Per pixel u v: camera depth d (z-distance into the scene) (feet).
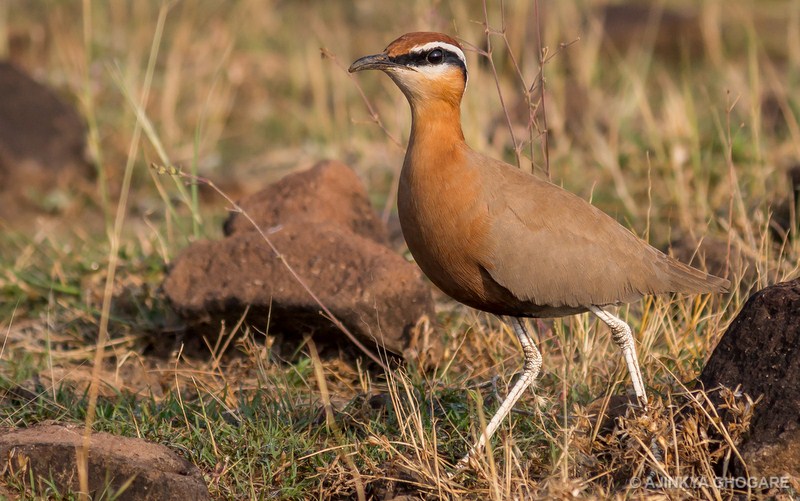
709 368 31.45
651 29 91.20
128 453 30.94
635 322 41.78
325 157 70.49
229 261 42.14
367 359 41.42
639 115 71.26
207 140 74.74
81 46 83.71
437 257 32.27
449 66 32.09
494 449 32.50
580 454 30.91
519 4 77.00
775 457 28.32
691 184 57.52
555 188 33.01
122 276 48.88
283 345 42.37
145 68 83.82
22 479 30.30
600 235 32.60
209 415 36.35
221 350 42.19
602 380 37.40
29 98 68.13
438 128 32.22
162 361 43.27
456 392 37.09
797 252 45.19
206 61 85.30
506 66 77.30
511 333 40.83
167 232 54.29
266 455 33.65
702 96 76.64
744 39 92.38
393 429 34.58
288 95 83.97
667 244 49.19
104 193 54.29
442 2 76.33
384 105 75.31
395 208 60.39
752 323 30.68
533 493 29.81
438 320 44.73
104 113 75.05
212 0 98.68
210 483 32.01
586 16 93.76
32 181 65.00
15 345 43.93
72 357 43.21
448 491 29.99
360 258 41.09
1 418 36.35
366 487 31.48
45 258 52.85
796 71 74.74
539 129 42.34
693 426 29.43
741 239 48.73
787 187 52.80
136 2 92.32
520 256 31.65
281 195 47.03
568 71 80.38
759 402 29.32
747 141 59.88
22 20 93.30
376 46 91.81
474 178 31.83
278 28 97.60
